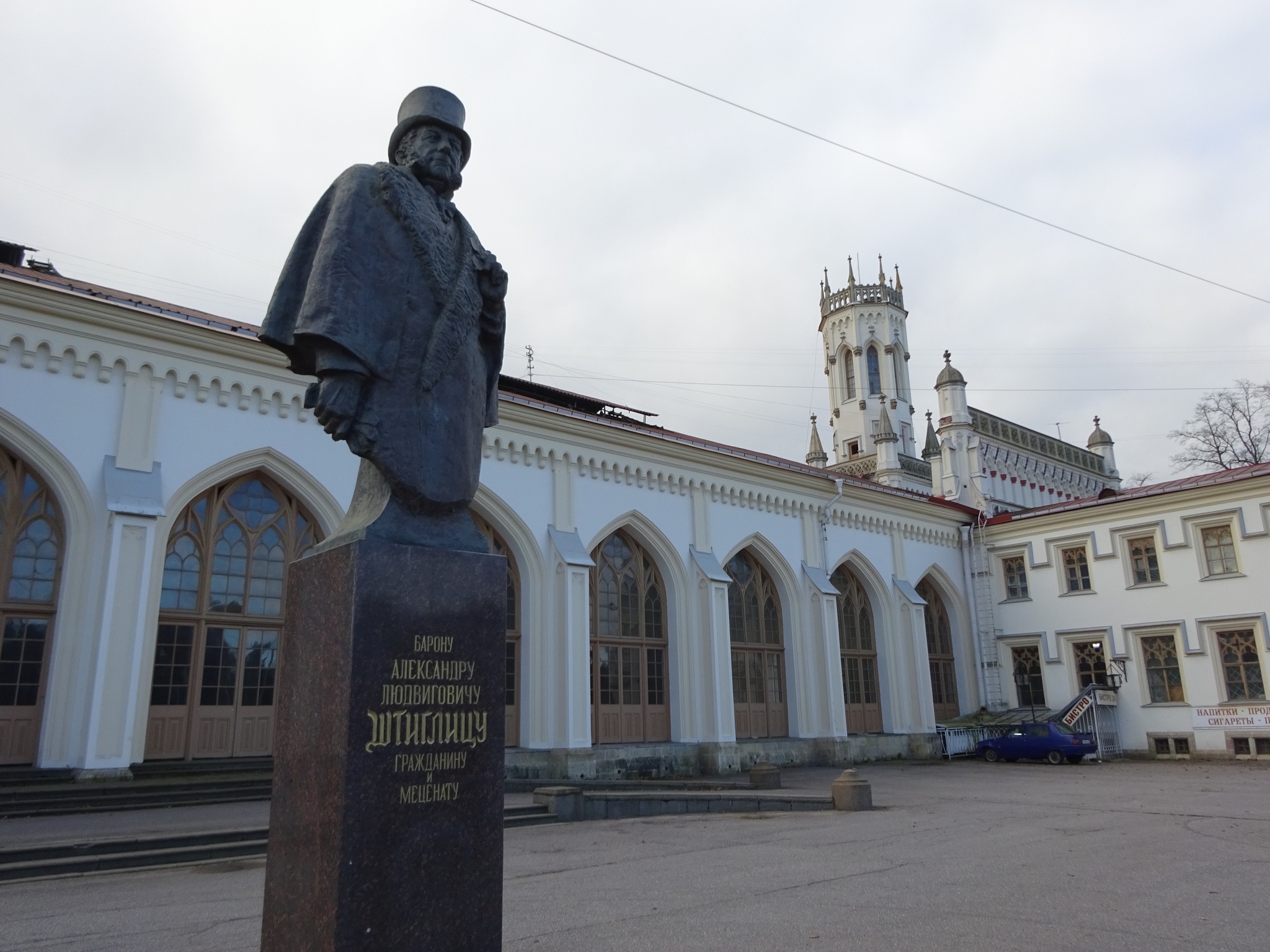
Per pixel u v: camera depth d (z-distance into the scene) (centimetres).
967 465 3775
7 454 1484
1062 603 3089
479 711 421
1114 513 3000
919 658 2964
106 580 1469
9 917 662
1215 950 518
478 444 493
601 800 1391
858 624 2955
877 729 2903
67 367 1526
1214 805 1396
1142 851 916
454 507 460
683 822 1288
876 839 1028
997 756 2755
